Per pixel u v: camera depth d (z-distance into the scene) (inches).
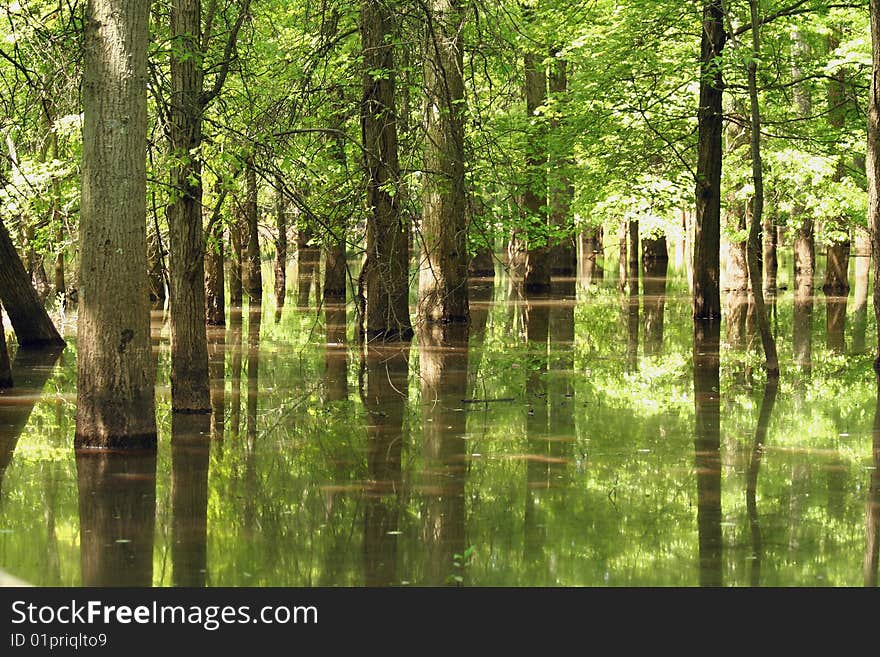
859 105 880.9
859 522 323.0
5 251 752.3
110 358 409.1
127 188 399.5
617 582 274.5
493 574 279.1
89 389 410.6
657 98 892.6
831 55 846.5
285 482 369.1
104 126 392.8
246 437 443.2
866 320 888.9
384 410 504.7
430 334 822.5
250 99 522.0
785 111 962.7
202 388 498.6
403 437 443.8
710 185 870.4
